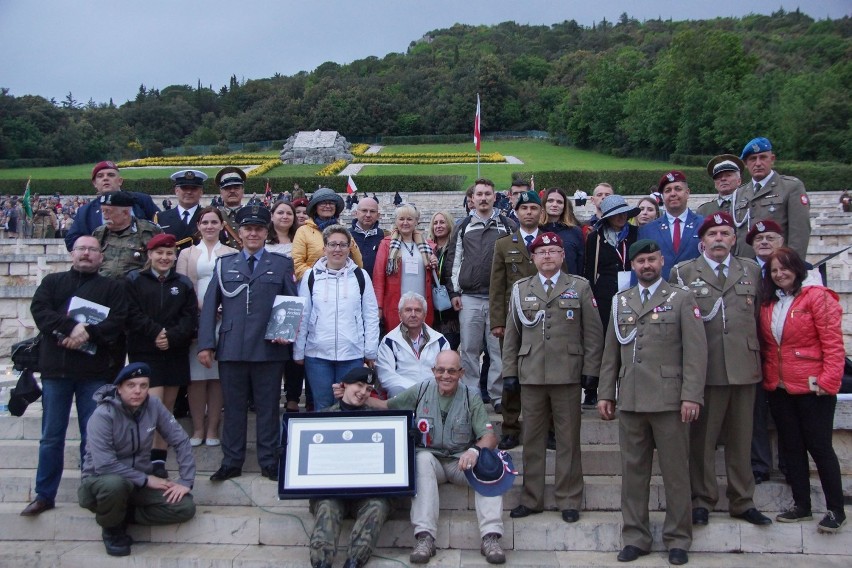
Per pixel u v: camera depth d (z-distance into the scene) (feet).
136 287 21.16
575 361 19.69
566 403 19.70
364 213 26.94
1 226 92.53
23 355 20.88
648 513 18.69
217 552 18.88
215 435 22.43
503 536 19.01
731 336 18.95
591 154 228.02
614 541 18.92
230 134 295.28
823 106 154.40
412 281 24.73
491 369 24.40
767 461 20.63
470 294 24.50
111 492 18.11
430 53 402.93
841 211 84.74
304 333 21.77
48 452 19.99
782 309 19.13
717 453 21.33
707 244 19.74
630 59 261.85
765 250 20.43
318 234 25.26
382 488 18.33
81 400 20.33
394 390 21.56
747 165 23.22
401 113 291.79
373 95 291.99
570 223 24.30
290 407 24.45
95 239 20.71
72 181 146.20
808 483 19.11
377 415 19.29
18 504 20.97
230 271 21.29
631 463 18.58
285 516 19.58
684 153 194.29
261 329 20.86
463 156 197.88
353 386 19.71
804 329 18.67
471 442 20.18
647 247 18.88
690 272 20.07
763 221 20.63
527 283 20.63
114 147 261.03
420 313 21.68
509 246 22.99
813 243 57.31
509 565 17.88
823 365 18.39
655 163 197.77
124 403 19.01
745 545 18.65
